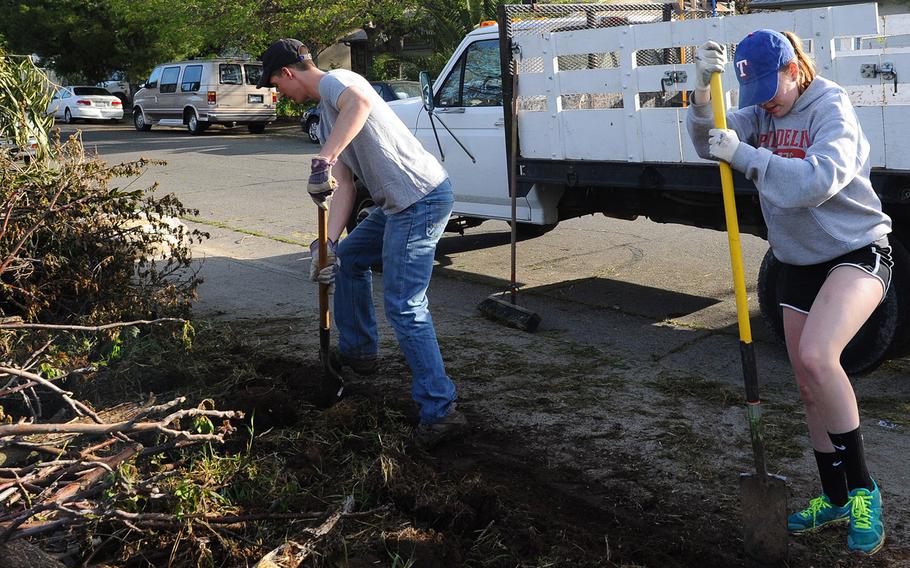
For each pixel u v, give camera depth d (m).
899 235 4.66
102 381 4.44
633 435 4.23
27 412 4.10
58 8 29.83
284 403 4.20
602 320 6.21
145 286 5.09
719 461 3.95
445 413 4.08
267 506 3.34
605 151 5.79
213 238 9.34
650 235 9.05
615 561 3.17
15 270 4.68
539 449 4.11
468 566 3.11
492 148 7.09
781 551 3.11
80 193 4.86
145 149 19.44
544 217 6.76
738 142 2.96
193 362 4.81
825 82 3.02
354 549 3.11
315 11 22.72
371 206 7.93
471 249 8.69
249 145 19.95
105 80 33.03
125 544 3.00
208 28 23.55
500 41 6.26
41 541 2.96
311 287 7.10
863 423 4.37
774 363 5.25
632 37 5.45
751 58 2.96
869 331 4.82
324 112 4.05
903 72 4.39
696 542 3.29
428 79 6.78
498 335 5.86
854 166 2.87
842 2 6.89
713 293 6.87
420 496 3.40
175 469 3.48
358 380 4.92
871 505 3.11
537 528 3.36
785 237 3.11
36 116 5.16
